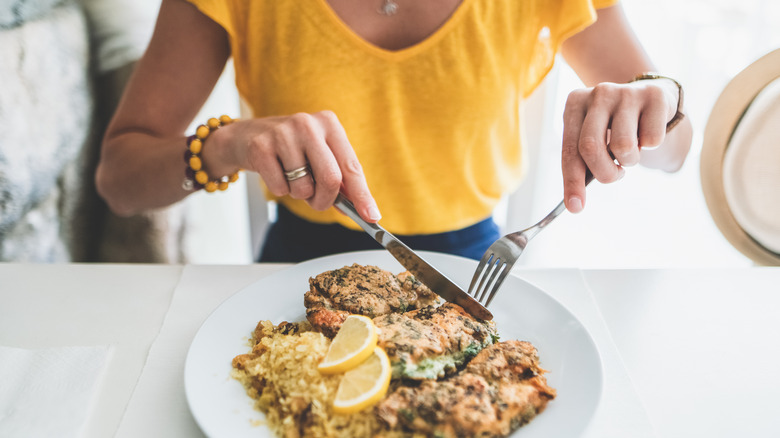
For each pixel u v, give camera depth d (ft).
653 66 2.34
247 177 3.62
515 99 2.39
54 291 1.74
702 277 1.82
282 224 2.46
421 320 1.49
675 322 1.63
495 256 1.59
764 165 2.06
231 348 1.47
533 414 1.27
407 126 2.25
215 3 2.08
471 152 2.31
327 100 2.16
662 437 1.29
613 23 2.27
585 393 1.30
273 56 2.17
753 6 3.52
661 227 4.16
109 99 2.92
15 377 1.38
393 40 2.14
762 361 1.49
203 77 2.20
